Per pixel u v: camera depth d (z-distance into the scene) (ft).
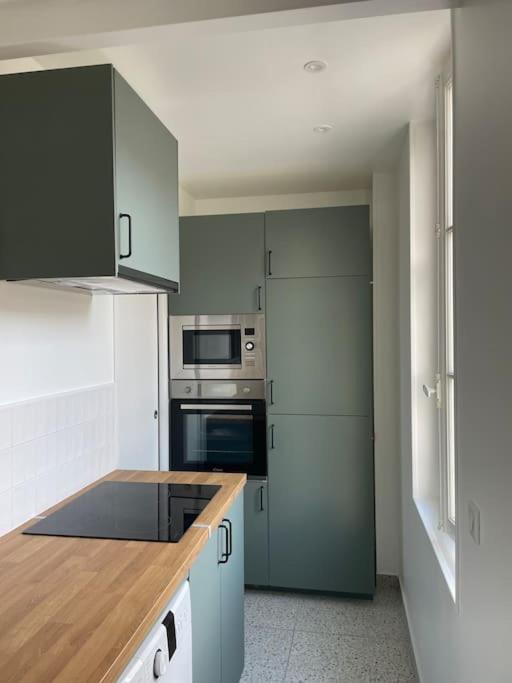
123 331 8.30
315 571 9.70
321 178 10.30
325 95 6.73
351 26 5.14
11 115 4.88
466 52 4.10
